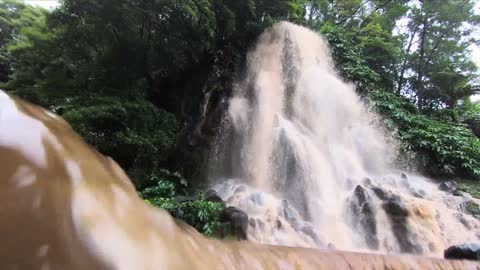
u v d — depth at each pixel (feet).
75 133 5.12
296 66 48.73
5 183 3.39
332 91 46.78
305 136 40.52
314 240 24.64
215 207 23.68
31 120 4.42
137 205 4.73
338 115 45.75
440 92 65.10
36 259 3.04
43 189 3.59
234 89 45.96
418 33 69.05
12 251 2.99
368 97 50.16
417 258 15.24
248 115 44.16
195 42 42.65
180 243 5.09
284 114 44.91
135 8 36.83
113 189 4.55
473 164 43.62
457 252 18.80
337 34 57.16
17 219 3.18
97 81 41.29
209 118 43.93
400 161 44.75
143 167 32.96
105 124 32.99
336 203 30.91
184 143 40.81
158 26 40.75
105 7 36.60
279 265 10.14
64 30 40.09
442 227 28.12
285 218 27.12
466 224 29.09
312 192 33.58
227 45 47.37
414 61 68.13
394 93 58.85
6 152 3.68
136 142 32.65
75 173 4.19
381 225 26.91
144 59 43.37
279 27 50.06
